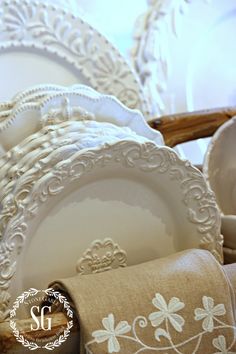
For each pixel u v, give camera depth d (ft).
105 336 2.36
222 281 2.58
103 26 3.75
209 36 3.95
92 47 3.50
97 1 3.71
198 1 3.87
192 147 3.93
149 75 3.75
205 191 2.81
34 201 2.51
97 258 2.75
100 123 2.71
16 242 2.52
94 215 2.72
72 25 3.44
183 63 3.87
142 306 2.44
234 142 3.28
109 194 2.73
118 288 2.45
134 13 3.84
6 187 2.52
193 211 2.83
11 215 2.51
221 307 2.54
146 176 2.73
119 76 3.56
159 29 3.76
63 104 2.70
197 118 3.45
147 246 2.85
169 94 3.84
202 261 2.62
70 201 2.65
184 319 2.48
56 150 2.52
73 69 3.49
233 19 4.02
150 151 2.65
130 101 3.59
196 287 2.53
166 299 2.48
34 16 3.34
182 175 2.75
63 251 2.69
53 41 3.40
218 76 4.01
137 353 2.39
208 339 2.50
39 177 2.51
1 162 2.60
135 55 3.82
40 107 2.66
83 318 2.35
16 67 3.35
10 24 3.28
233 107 3.56
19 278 2.61
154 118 3.46
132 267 2.58
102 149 2.55
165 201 2.84
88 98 2.74
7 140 2.66
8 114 2.65
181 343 2.46
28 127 2.68
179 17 3.82
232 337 2.54
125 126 2.89
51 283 2.54
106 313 2.38
